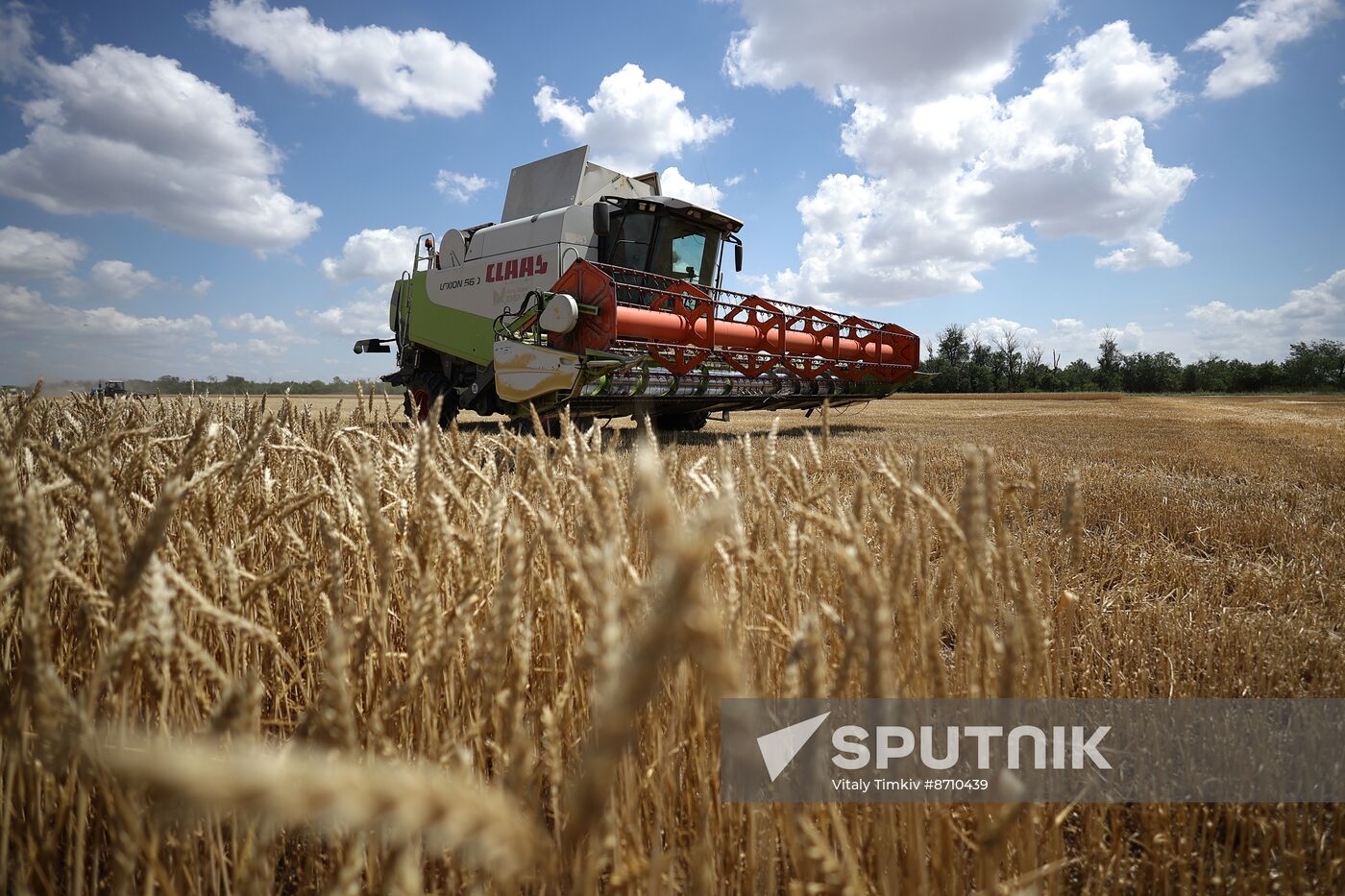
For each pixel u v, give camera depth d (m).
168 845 1.13
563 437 1.70
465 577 1.41
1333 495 6.23
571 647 1.43
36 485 0.95
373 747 1.04
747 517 1.69
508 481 1.71
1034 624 1.20
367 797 0.28
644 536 1.62
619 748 0.38
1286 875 1.59
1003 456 9.38
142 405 3.12
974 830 1.43
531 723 1.50
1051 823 1.52
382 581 1.17
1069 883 1.67
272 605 1.78
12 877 1.11
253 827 0.92
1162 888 1.62
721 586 1.65
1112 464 8.82
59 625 1.48
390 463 2.04
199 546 1.21
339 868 1.15
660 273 11.70
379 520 1.15
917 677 1.44
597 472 1.04
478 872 1.16
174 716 1.22
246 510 1.99
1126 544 4.45
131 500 1.60
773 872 1.21
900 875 1.25
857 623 0.92
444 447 1.81
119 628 0.99
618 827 1.16
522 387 9.65
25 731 1.01
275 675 1.66
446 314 13.22
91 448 1.34
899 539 1.28
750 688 1.27
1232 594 3.60
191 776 0.24
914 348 13.98
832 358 12.55
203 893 1.22
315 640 1.63
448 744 1.13
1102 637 2.67
